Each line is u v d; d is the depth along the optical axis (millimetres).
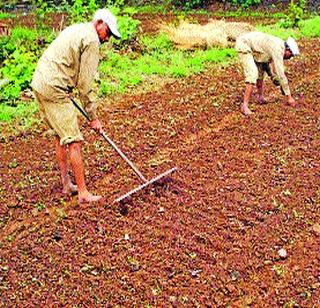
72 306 2959
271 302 2973
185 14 12094
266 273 3195
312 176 4184
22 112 5617
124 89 6262
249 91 5316
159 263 3256
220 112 5488
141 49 7738
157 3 13375
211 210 3756
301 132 4949
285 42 5289
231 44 8320
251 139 4840
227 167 4340
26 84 6227
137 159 4535
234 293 3043
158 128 5145
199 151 4629
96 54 3607
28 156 4688
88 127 5203
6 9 12531
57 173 4352
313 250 3373
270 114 5359
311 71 6832
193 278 3148
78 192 3855
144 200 3877
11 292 3070
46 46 7422
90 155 4605
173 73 6801
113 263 3262
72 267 3240
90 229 3566
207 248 3395
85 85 3633
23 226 3662
